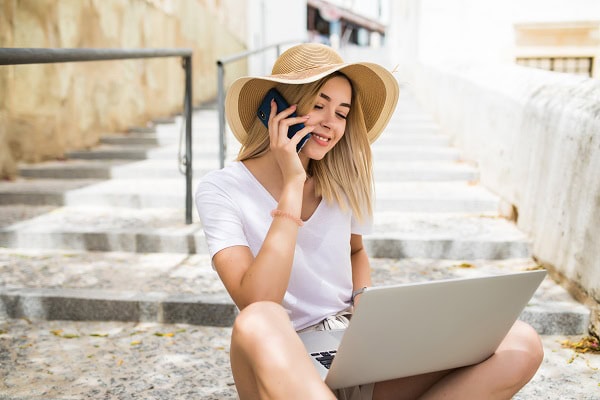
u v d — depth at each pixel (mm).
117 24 8258
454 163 6770
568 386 2807
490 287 1654
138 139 7699
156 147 7480
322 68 1954
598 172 3365
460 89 7102
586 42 9469
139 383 2809
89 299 3521
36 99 6590
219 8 13547
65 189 5633
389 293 1535
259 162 2031
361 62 1959
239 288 1808
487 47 9719
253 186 1997
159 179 6254
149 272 4070
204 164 6441
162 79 9766
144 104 9078
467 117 6723
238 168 2025
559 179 3943
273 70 2092
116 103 8219
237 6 15703
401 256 4465
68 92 7145
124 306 3523
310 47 2041
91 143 7613
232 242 1897
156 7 9562
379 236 4516
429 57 10008
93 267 4168
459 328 1705
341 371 1663
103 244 4539
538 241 4273
